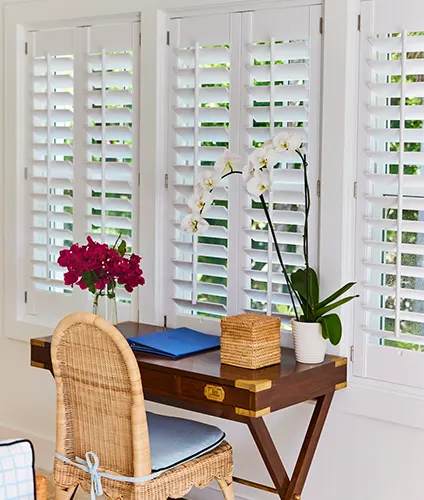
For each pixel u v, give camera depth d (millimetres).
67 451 2701
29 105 3857
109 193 3672
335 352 2924
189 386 2674
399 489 2873
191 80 3314
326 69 2900
